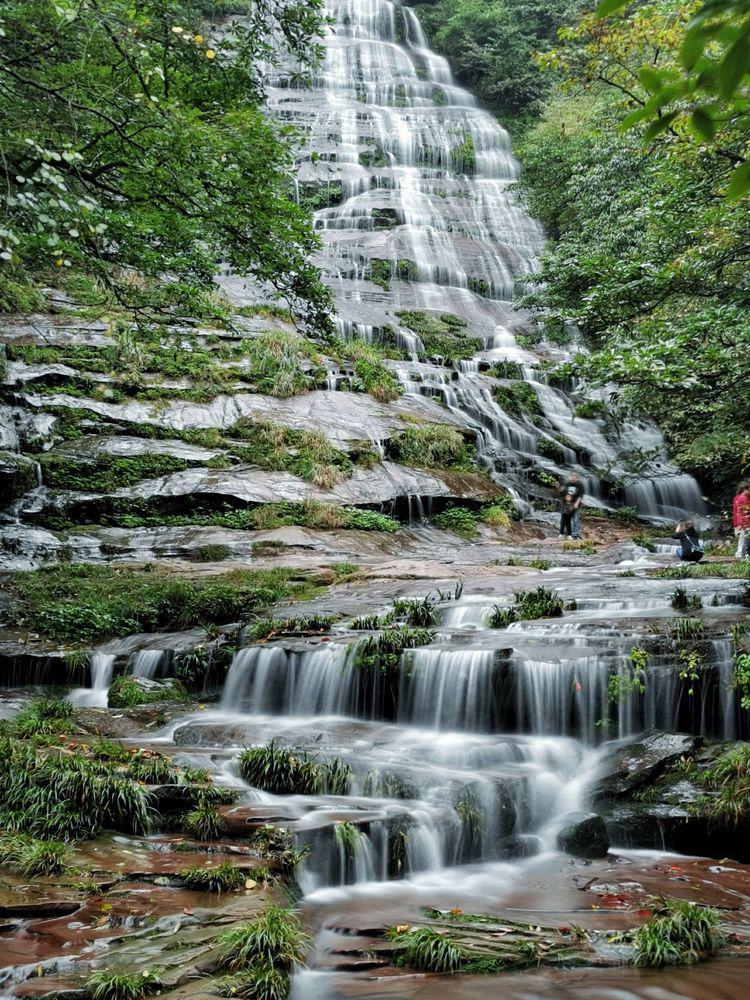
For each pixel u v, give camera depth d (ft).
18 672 43.16
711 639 31.83
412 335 110.01
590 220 99.14
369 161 154.81
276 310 98.63
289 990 15.81
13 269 38.55
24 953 16.07
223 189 38.93
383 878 23.02
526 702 32.27
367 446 79.87
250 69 49.16
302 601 49.39
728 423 47.11
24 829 22.50
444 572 54.95
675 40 43.52
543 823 26.91
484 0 201.77
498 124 170.30
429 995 16.12
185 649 40.91
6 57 33.94
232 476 72.13
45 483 67.56
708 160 41.19
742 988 16.48
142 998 14.58
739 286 41.27
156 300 44.27
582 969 17.37
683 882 22.59
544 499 86.74
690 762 27.66
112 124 33.76
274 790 26.68
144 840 22.68
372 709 34.99
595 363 36.22
